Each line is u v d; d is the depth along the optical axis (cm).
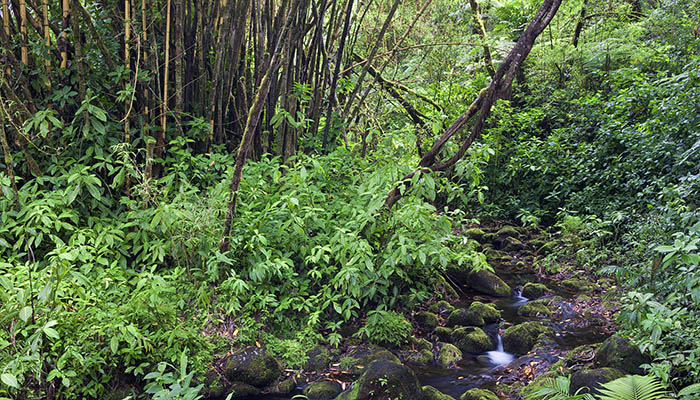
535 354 361
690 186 418
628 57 838
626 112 667
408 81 831
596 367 320
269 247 372
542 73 885
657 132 576
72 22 362
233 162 414
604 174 632
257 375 316
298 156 412
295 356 342
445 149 413
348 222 386
